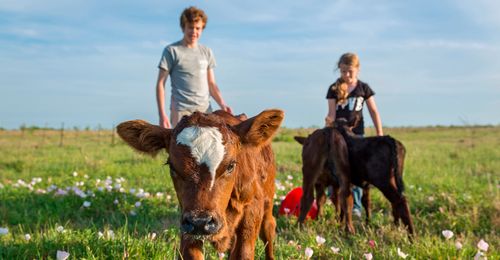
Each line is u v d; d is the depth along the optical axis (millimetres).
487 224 6887
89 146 21141
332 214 7309
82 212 7328
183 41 7105
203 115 3797
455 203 7684
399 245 5539
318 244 5289
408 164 13562
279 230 6652
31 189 8859
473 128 43406
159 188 9297
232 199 3789
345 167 6551
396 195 6316
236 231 4031
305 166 6824
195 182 3404
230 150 3545
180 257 3686
